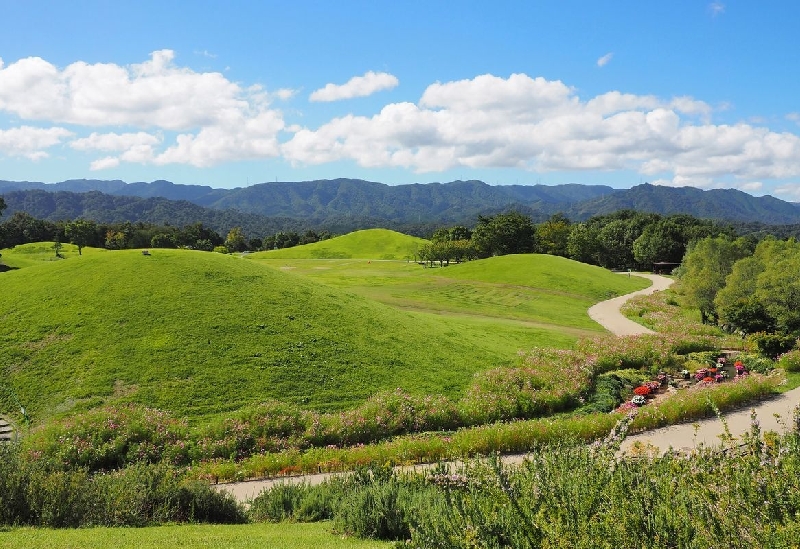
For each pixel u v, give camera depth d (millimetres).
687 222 147375
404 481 12047
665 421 21906
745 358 33750
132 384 23953
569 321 51375
